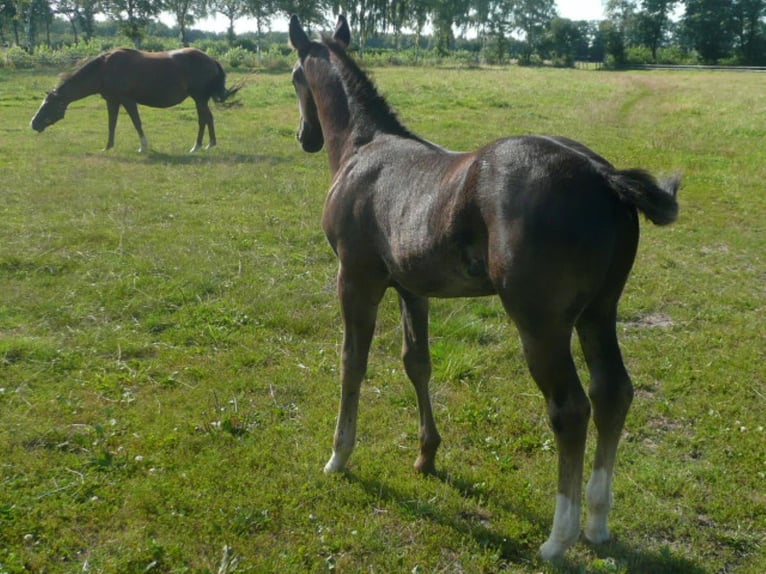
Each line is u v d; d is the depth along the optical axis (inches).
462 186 107.0
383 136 139.2
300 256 279.0
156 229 307.4
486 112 738.2
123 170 428.5
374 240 128.0
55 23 3686.0
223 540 122.5
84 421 161.9
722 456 150.3
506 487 139.6
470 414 168.2
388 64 1967.3
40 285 239.5
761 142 571.2
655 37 3112.7
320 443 154.9
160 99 513.0
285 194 373.7
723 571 117.5
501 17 2864.2
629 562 117.4
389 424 165.2
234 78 1165.1
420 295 126.7
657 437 160.4
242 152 502.0
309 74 159.9
